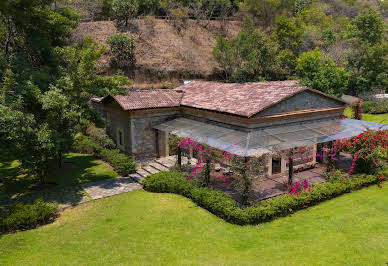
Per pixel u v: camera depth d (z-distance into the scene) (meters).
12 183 19.53
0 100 15.78
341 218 14.31
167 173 19.55
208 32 65.06
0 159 25.22
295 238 12.58
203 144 17.31
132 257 11.45
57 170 22.89
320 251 11.53
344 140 19.39
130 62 47.69
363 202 16.28
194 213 15.30
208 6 70.19
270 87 21.81
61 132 18.91
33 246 12.36
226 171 20.67
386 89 55.28
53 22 21.11
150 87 43.91
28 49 21.36
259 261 10.95
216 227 13.75
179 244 12.33
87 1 54.38
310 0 81.50
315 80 28.84
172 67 50.38
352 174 19.86
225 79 54.00
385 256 11.06
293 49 56.31
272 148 16.12
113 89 20.05
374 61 49.56
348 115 37.81
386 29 55.12
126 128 23.94
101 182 20.36
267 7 69.69
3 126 15.32
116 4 53.16
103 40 49.03
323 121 22.14
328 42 56.09
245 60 52.44
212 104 21.38
